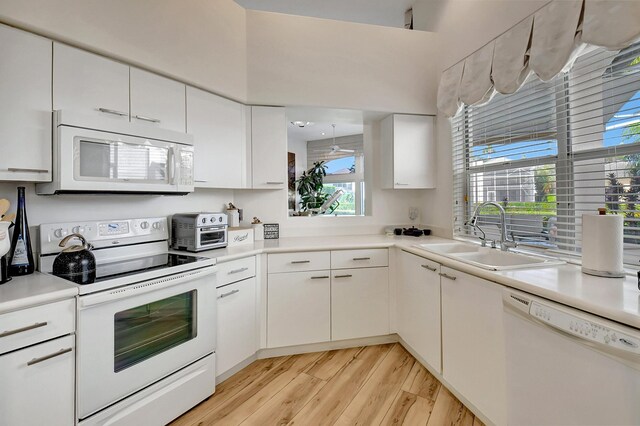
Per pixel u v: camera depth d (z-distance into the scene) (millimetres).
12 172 1363
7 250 1295
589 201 1597
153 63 1855
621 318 918
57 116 1459
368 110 2705
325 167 5746
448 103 2529
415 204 3217
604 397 955
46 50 1463
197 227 2072
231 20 2336
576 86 1646
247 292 2121
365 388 1899
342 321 2369
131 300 1429
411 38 2799
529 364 1238
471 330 1620
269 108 2559
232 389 1900
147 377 1490
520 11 1919
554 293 1130
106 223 1847
